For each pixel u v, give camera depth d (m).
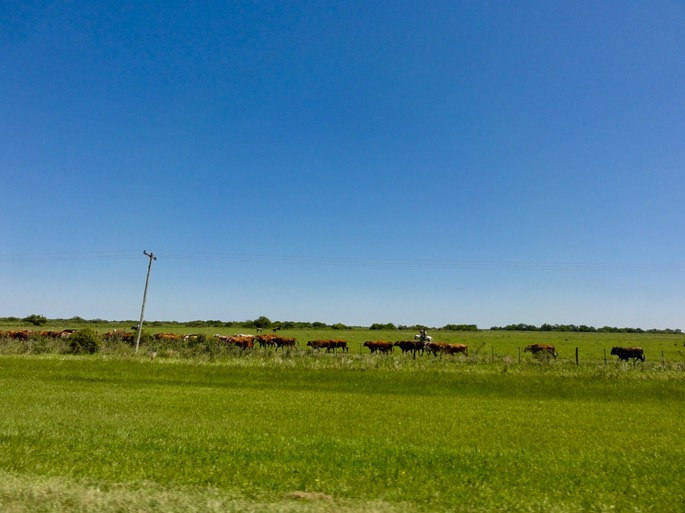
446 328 156.25
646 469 11.00
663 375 28.45
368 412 18.95
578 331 168.50
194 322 140.50
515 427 16.53
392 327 141.62
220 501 7.74
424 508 7.84
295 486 8.75
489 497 8.53
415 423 16.88
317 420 17.02
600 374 28.69
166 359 33.88
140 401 20.25
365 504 7.86
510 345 68.06
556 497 8.72
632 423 17.61
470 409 20.25
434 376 28.45
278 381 27.59
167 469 9.59
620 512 8.14
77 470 9.33
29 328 97.88
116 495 7.92
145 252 45.94
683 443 14.32
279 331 111.56
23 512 7.21
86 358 34.06
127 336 51.91
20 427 13.77
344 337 86.94
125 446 11.62
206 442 12.42
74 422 15.06
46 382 26.03
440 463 10.98
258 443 12.57
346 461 10.79
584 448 13.48
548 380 27.34
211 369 30.28
